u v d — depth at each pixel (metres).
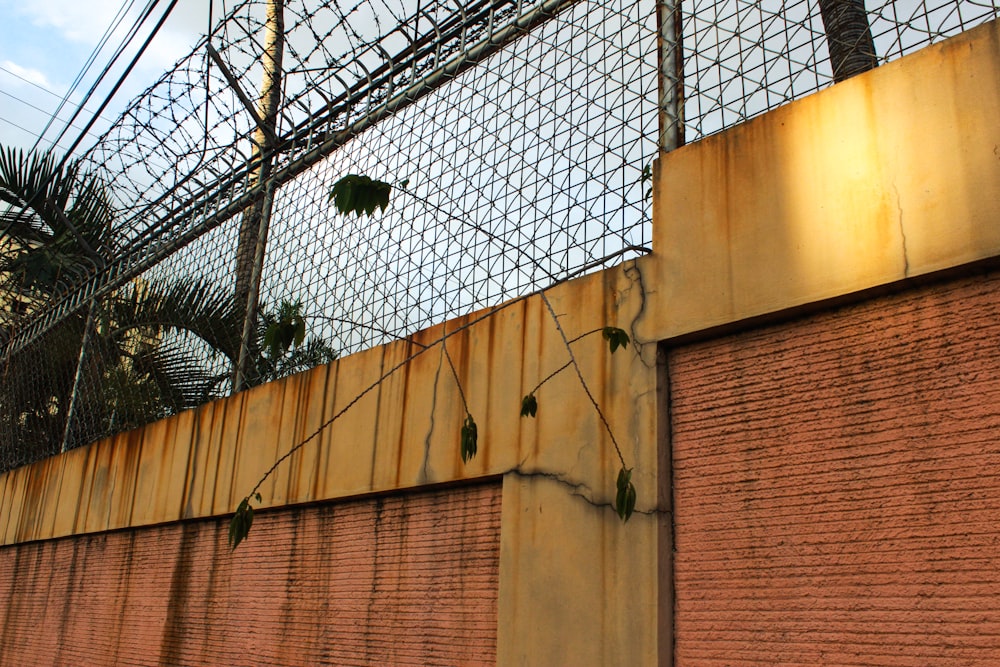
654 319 3.20
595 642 3.01
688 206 3.23
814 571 2.65
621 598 2.98
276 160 5.72
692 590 2.89
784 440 2.82
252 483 4.80
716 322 3.02
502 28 4.40
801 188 2.93
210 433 5.23
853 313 2.78
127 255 6.87
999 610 2.30
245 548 4.77
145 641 5.20
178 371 5.96
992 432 2.42
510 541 3.41
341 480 4.29
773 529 2.77
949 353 2.56
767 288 2.92
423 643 3.70
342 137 5.16
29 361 7.76
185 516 5.17
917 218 2.64
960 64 2.67
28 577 6.62
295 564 4.45
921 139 2.70
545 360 3.53
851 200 2.80
